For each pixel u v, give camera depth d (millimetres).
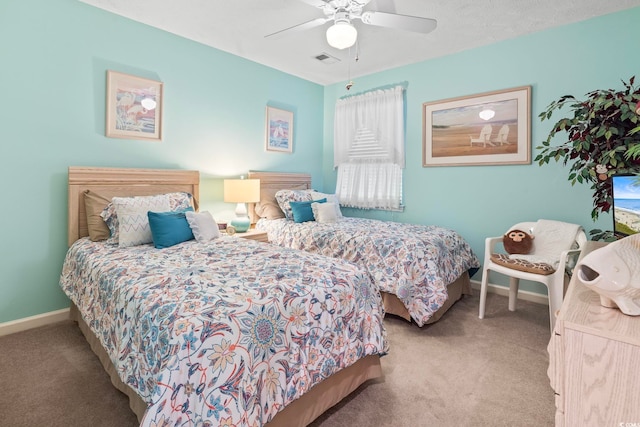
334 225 3404
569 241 2611
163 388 1041
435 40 3225
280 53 3605
